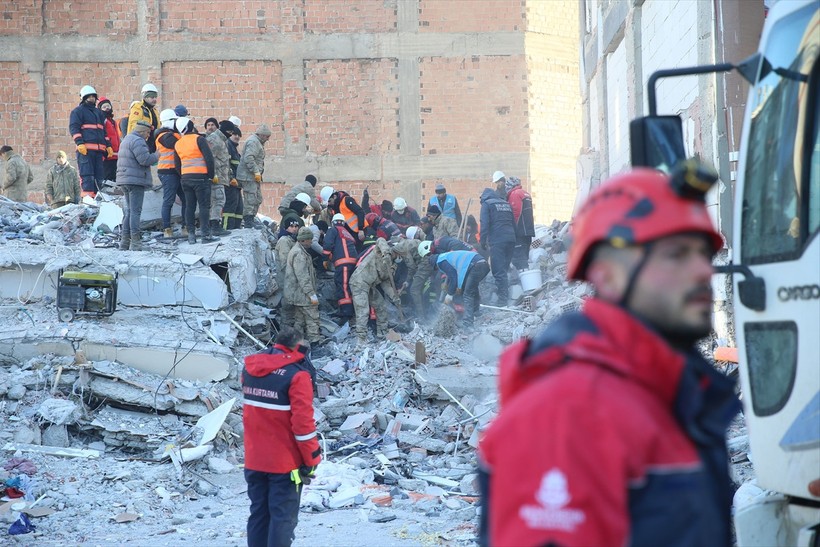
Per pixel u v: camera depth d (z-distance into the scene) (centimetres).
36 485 971
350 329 1606
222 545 827
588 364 185
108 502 959
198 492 1048
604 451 175
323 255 1645
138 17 2758
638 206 192
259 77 2781
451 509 973
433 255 1622
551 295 1688
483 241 1738
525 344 205
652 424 180
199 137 1505
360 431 1271
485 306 1645
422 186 2772
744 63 446
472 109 2789
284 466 653
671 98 1471
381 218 1753
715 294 1190
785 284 400
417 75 2792
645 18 1664
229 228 1642
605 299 197
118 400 1181
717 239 195
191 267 1406
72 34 2731
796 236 396
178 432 1153
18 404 1144
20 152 2698
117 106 2748
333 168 2773
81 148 1850
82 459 1067
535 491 175
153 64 2752
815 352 378
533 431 179
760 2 1217
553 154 2820
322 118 2783
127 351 1248
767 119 429
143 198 1609
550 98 2833
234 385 1291
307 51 2786
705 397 200
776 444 402
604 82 2044
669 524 177
